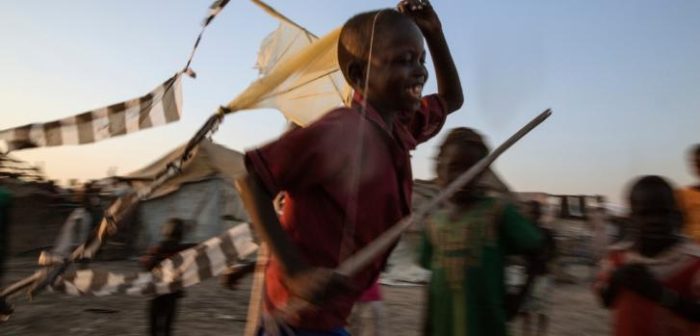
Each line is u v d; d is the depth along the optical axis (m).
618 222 10.45
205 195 13.95
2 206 4.00
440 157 3.18
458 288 2.99
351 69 1.93
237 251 2.53
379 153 1.77
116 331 6.20
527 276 3.11
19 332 6.03
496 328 2.95
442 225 3.12
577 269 11.36
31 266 11.03
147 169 10.51
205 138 2.19
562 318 7.59
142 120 2.46
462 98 2.56
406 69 1.84
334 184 1.70
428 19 2.43
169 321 5.36
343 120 1.72
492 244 2.99
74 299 7.72
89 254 2.50
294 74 2.21
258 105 2.21
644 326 2.86
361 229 1.75
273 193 1.66
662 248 2.86
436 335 3.08
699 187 3.97
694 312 2.68
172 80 2.43
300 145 1.64
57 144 2.47
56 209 12.58
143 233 12.97
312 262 1.74
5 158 4.08
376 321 4.77
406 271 11.59
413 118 2.34
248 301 8.23
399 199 1.85
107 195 7.12
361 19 1.92
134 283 2.54
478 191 3.06
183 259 2.56
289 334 1.77
